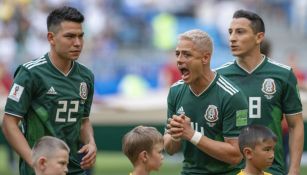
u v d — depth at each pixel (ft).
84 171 56.59
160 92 153.79
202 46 53.06
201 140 52.29
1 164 131.44
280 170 59.72
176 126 52.16
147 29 177.47
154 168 50.14
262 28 59.93
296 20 180.55
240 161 54.60
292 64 156.76
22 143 52.90
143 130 50.01
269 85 59.72
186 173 56.08
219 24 177.68
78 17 53.06
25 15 168.45
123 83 160.56
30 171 54.08
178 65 53.47
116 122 107.24
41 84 53.57
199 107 54.65
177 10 179.22
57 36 53.06
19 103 53.11
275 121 59.88
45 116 53.67
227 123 53.88
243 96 54.39
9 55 160.25
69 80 54.49
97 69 159.94
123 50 173.58
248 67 60.18
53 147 46.85
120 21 176.45
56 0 171.53
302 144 60.08
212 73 54.54
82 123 57.36
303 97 98.17
